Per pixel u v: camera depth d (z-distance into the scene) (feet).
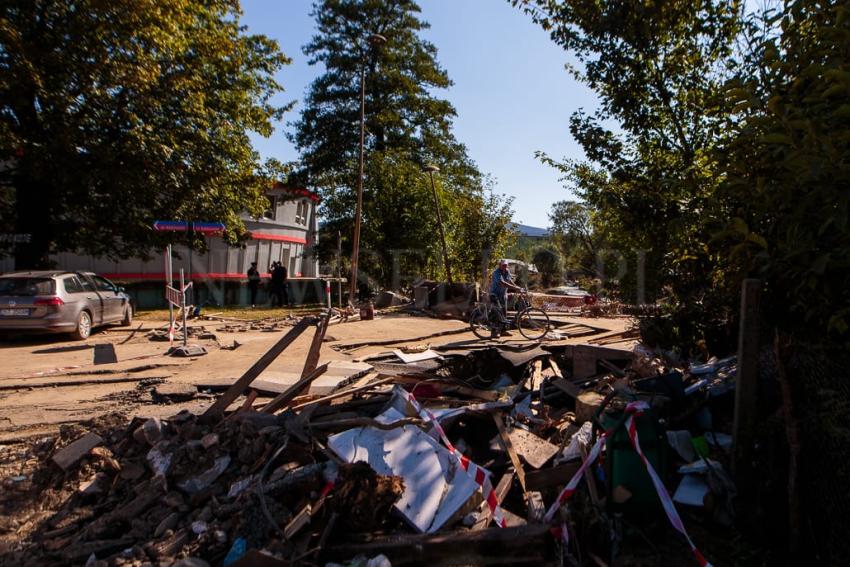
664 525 11.60
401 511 11.22
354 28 108.06
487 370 22.31
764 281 13.19
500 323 42.55
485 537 10.41
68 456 13.30
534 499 12.48
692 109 21.90
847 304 11.16
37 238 58.29
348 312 58.39
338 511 10.86
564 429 16.31
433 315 59.26
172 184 56.75
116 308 47.16
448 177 109.40
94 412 20.72
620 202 22.61
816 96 11.13
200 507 11.75
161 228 36.73
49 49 49.34
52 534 11.31
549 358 24.21
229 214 64.49
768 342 14.53
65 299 39.22
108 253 64.85
